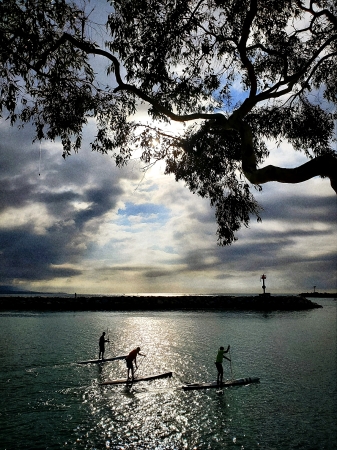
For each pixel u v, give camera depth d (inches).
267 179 209.3
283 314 2691.9
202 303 3348.9
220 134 311.6
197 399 616.4
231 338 1364.4
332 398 624.7
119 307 3223.4
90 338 1342.3
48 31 282.4
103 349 926.4
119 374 783.1
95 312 2787.9
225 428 489.4
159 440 448.1
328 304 4950.8
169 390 668.1
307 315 2618.1
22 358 952.3
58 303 3206.2
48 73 310.5
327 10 301.9
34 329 1631.4
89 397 618.2
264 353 1055.6
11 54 276.2
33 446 422.6
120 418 522.3
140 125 329.7
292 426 498.9
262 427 494.0
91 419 515.5
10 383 700.7
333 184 190.9
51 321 2026.3
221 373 708.7
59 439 443.5
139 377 748.0
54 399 602.2
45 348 1117.7
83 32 290.8
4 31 265.3
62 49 308.0
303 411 559.5
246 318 2288.4
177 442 444.1
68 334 1456.7
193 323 1936.5
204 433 473.1
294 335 1475.1
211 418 527.2
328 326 1830.7
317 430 484.7
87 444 431.8
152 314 2591.0
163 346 1166.3
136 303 3280.0
